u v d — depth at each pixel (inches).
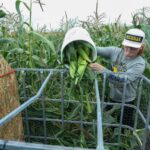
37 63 87.3
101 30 125.0
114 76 76.6
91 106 82.3
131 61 86.7
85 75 72.8
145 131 68.2
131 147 77.9
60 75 82.0
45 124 80.7
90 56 73.3
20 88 87.5
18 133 71.8
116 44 115.5
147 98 98.2
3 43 94.5
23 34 98.7
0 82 61.5
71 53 69.4
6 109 63.5
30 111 84.5
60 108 85.7
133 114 94.0
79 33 69.1
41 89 58.9
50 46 83.0
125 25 131.5
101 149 27.2
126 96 85.9
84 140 73.0
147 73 101.3
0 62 64.4
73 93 79.0
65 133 83.3
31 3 83.4
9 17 105.8
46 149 22.6
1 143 23.1
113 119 80.4
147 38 113.7
